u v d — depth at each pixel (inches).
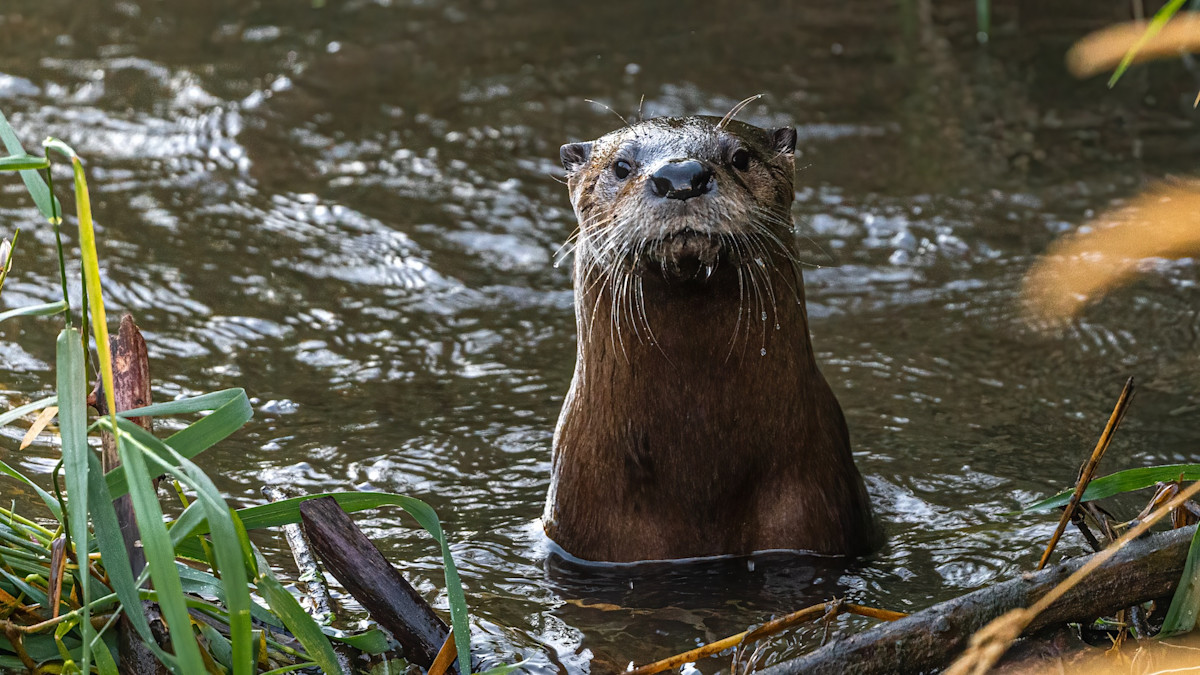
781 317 321.7
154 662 233.1
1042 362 465.4
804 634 283.7
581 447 336.5
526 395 445.7
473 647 277.6
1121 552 248.2
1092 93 736.3
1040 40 813.2
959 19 855.1
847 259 562.6
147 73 763.4
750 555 334.6
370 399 437.7
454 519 355.6
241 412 233.8
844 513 333.1
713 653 265.3
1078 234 562.6
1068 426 413.1
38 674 236.1
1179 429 404.2
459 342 488.7
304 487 367.6
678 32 837.8
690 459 327.0
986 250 563.8
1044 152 662.5
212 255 555.8
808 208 608.7
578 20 864.3
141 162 652.7
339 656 257.4
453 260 560.4
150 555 197.2
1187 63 767.7
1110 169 636.7
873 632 239.5
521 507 365.4
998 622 213.0
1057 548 321.4
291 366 461.7
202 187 627.5
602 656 277.1
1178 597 244.8
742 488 331.9
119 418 219.9
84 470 213.5
